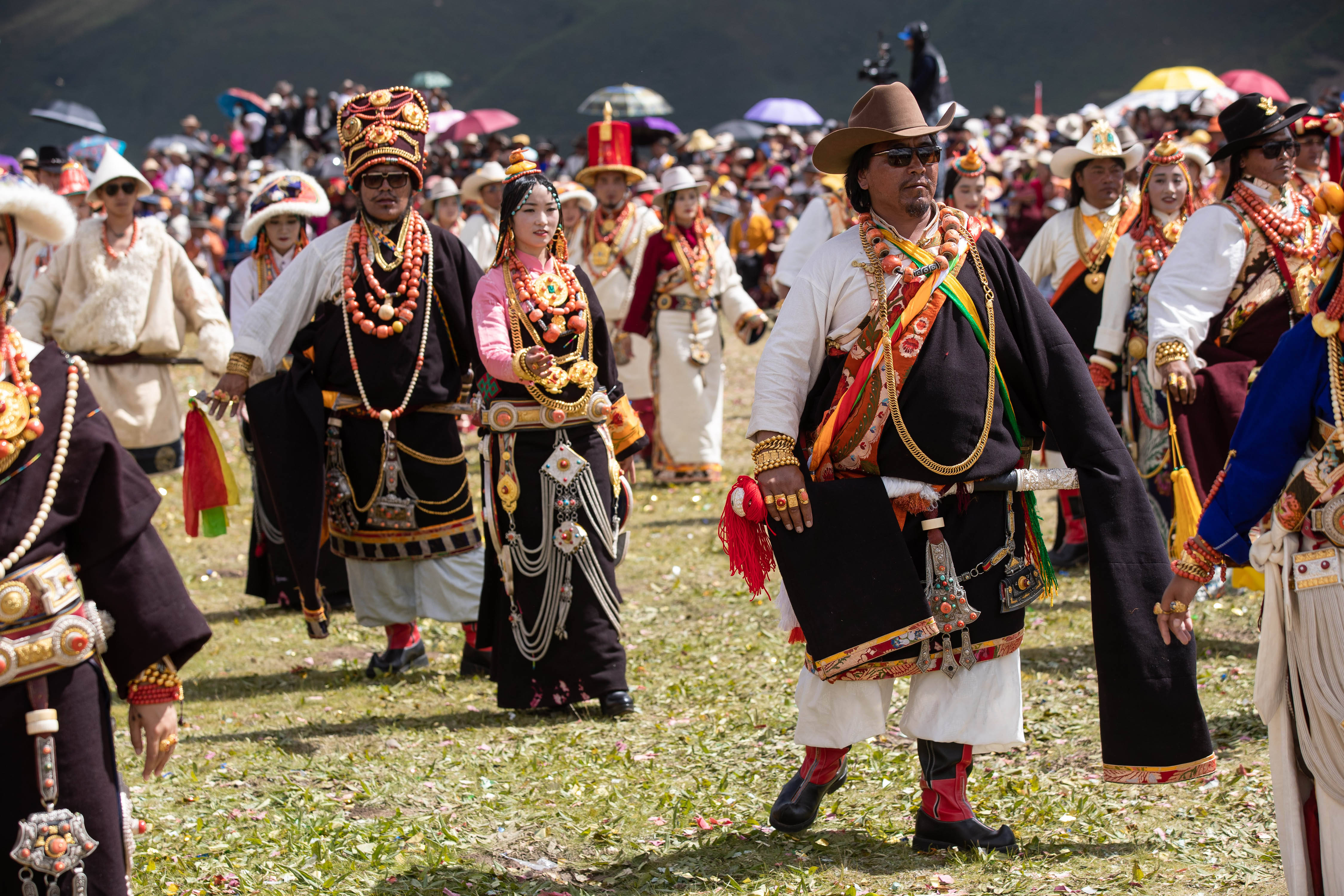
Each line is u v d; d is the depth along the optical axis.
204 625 5.98
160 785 9.85
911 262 7.93
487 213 24.86
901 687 11.88
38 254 19.52
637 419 11.89
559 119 110.31
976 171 15.91
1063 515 16.38
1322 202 6.46
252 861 8.33
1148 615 7.64
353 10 129.38
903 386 7.82
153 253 17.94
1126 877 7.68
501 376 10.96
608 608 11.49
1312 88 90.88
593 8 126.75
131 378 18.09
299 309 12.39
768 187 45.94
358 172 12.20
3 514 5.61
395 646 13.10
